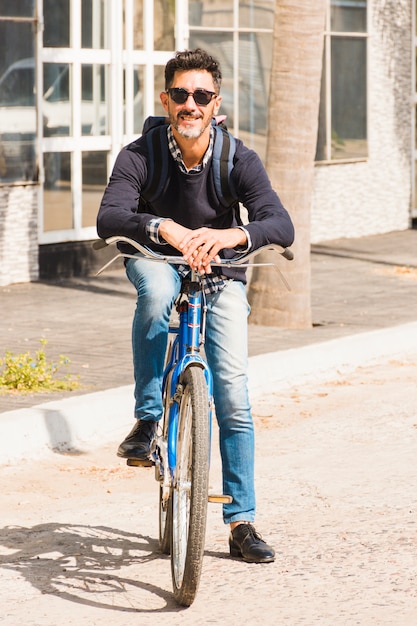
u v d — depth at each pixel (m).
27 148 20.06
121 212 6.72
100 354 14.15
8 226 19.84
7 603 6.90
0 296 18.72
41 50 20.30
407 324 16.70
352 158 28.09
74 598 6.97
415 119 30.89
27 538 8.14
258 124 25.41
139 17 22.44
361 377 14.13
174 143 6.99
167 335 7.05
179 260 6.62
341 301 18.92
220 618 6.58
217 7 24.34
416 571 7.30
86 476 9.82
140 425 7.19
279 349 14.63
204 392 6.59
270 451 10.62
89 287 19.89
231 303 7.20
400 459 10.27
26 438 10.34
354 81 28.02
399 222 29.95
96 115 21.72
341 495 9.13
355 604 6.75
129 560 7.68
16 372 12.16
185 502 6.86
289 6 15.81
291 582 7.16
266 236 6.71
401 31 29.44
